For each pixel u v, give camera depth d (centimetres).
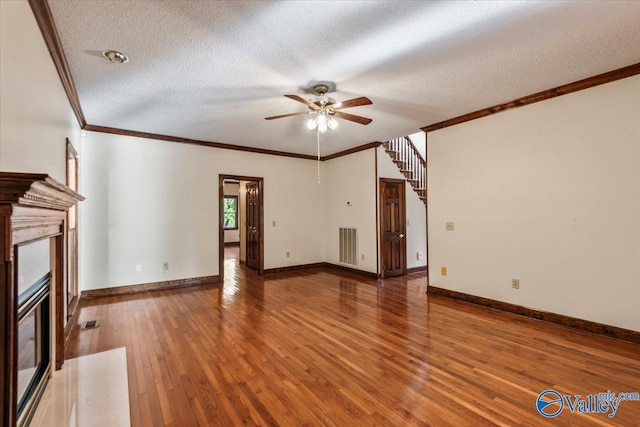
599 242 303
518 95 345
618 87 290
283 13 202
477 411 192
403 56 257
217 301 432
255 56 256
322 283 541
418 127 468
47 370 227
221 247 558
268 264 627
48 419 186
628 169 285
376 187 575
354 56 256
